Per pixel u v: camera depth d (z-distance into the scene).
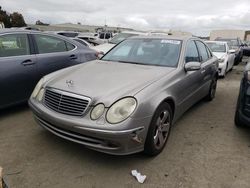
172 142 4.09
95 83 3.52
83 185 3.00
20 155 3.54
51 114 3.37
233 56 11.88
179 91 4.05
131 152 3.21
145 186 3.02
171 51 4.59
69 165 3.36
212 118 5.21
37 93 3.84
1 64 4.57
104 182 3.06
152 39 4.99
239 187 3.07
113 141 3.05
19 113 5.03
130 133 3.07
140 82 3.53
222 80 9.57
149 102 3.27
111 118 3.06
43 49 5.36
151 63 4.43
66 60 5.71
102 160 3.49
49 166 3.32
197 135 4.39
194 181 3.14
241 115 4.15
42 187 2.94
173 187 3.02
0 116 4.86
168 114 3.76
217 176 3.26
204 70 5.28
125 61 4.64
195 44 5.26
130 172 3.27
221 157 3.70
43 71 5.24
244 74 4.26
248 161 3.62
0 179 2.10
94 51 6.59
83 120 3.14
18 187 2.93
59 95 3.42
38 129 4.32
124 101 3.14
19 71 4.82
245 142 4.19
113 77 3.71
